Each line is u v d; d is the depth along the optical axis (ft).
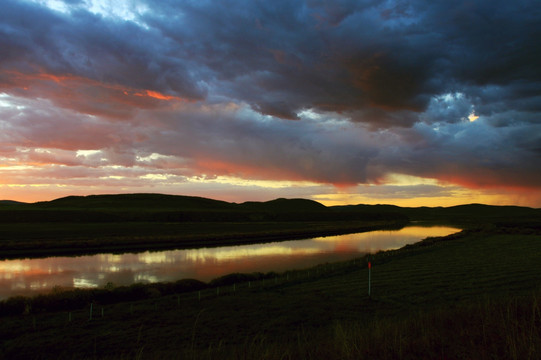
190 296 85.56
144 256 181.16
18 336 56.85
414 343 24.99
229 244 246.27
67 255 181.57
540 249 162.50
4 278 122.62
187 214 560.61
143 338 55.06
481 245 187.83
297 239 290.15
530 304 33.24
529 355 19.17
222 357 31.09
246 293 86.99
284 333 55.88
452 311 36.76
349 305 73.10
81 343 53.16
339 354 25.03
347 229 418.10
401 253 160.97
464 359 21.30
